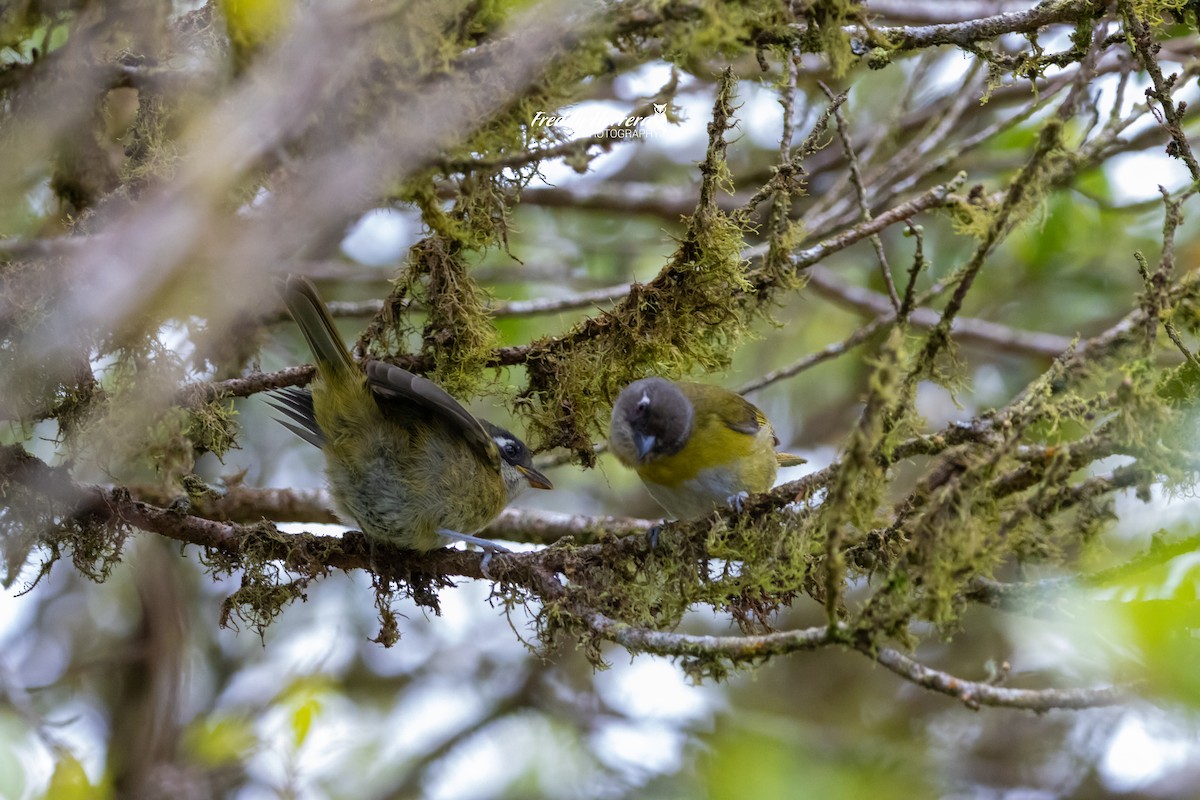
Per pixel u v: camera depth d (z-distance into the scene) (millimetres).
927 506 6988
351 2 6750
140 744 12195
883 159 15438
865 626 6676
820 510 8094
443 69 7348
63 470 9062
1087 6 8219
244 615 9477
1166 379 7703
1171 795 14742
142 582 13203
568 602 8562
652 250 16078
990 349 14969
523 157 7641
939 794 14328
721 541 8375
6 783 9383
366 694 15859
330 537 9727
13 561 9172
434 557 9664
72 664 13555
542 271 15242
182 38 8906
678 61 7570
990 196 9883
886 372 6223
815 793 12547
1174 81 8750
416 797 14992
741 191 15633
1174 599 7160
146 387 8727
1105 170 14672
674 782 14703
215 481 15078
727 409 10625
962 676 15938
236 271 7160
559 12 7398
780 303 10062
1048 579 7625
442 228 8250
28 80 8258
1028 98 14188
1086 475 11062
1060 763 15281
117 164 9484
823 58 13609
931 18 13641
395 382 8797
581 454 10625
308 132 7230
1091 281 16375
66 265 7875
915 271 7336
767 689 16375
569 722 15664
